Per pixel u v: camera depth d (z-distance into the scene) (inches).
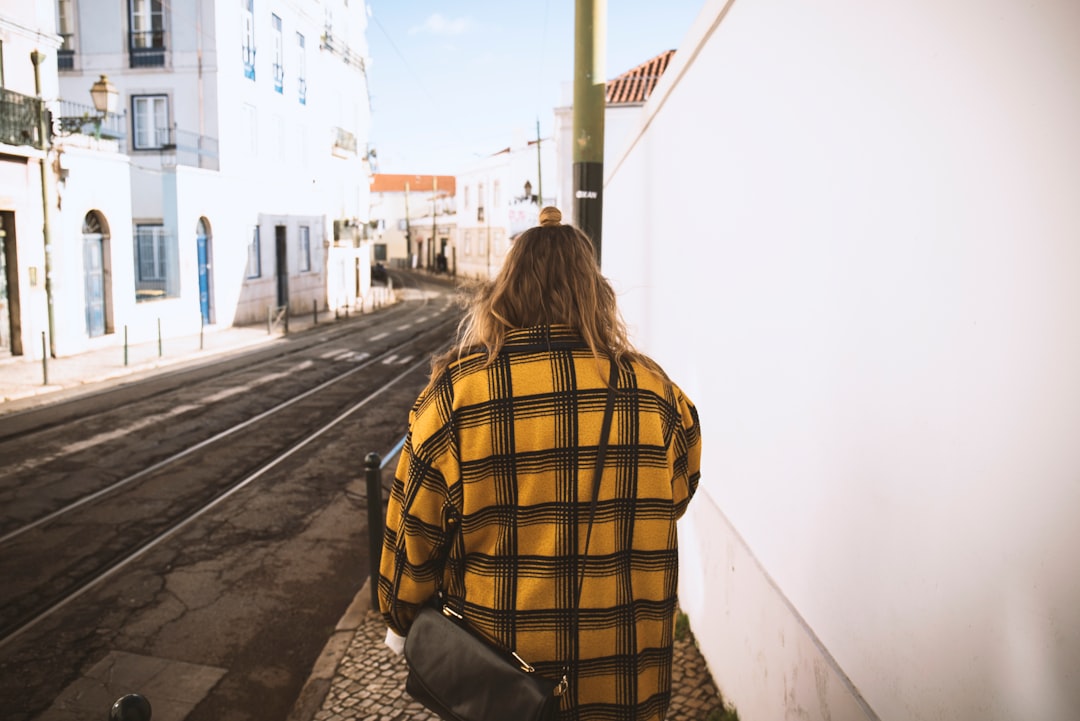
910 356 64.4
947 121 57.6
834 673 80.0
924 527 62.4
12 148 561.0
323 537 241.3
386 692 145.9
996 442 51.9
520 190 1852.9
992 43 51.4
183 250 827.4
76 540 233.0
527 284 61.0
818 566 86.7
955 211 56.7
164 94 919.7
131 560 219.1
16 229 581.3
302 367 622.2
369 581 197.6
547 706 53.0
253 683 157.6
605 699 55.9
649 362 62.1
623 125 737.0
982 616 53.9
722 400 133.4
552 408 55.9
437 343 829.2
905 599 65.6
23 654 166.1
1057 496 45.6
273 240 1086.4
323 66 1279.5
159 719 144.3
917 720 63.6
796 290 93.7
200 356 672.4
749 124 114.5
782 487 99.7
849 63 76.5
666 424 59.2
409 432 58.8
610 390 57.0
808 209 89.2
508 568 55.7
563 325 59.5
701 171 149.3
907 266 64.8
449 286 2175.2
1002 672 51.6
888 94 67.7
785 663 96.7
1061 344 44.8
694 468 64.1
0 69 578.2
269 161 1064.8
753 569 111.5
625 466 56.5
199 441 360.8
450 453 55.7
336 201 1397.6
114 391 491.8
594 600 55.4
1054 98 45.0
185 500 273.1
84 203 651.5
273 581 207.6
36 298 603.2
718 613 135.2
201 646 171.9
